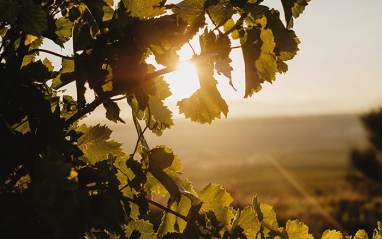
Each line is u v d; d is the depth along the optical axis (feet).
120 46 3.19
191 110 4.13
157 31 3.22
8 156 2.85
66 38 4.10
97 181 3.48
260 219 4.30
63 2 3.67
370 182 86.28
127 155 4.03
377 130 82.89
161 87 4.09
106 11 3.56
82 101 3.29
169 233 4.12
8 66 3.27
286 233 4.24
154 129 4.08
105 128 4.01
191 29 3.41
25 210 2.65
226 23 3.59
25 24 2.87
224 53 3.34
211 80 3.76
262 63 3.41
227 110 3.92
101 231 3.59
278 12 3.48
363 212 62.03
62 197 2.30
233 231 4.05
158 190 4.11
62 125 3.21
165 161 3.95
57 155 2.48
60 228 2.25
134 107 4.00
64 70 3.80
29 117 3.19
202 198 4.15
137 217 3.93
